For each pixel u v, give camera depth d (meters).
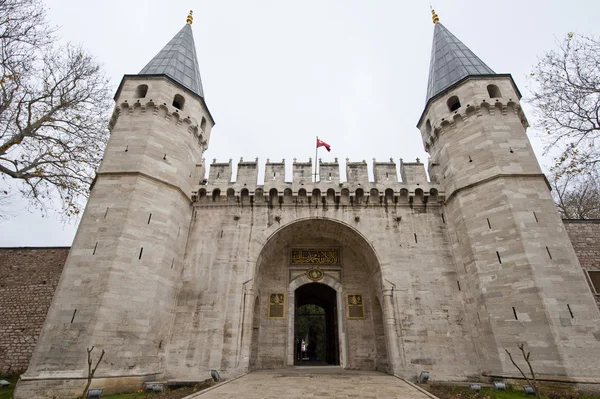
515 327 15.42
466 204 19.17
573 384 13.42
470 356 17.39
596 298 18.12
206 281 19.34
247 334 18.20
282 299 22.53
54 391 13.23
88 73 18.48
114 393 13.91
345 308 22.19
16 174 15.61
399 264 19.78
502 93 20.95
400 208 21.44
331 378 16.11
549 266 15.86
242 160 23.02
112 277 15.80
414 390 12.97
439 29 28.56
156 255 17.64
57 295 15.38
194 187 21.83
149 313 16.39
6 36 15.33
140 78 21.80
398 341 17.91
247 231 20.78
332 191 21.70
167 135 20.66
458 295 18.86
